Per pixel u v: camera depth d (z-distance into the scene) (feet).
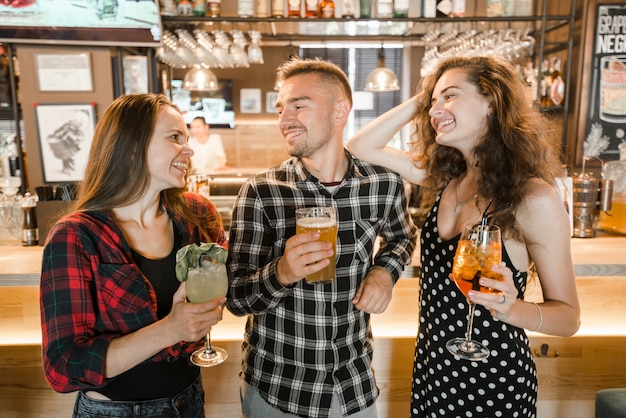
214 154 19.33
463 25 12.92
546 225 4.20
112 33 10.90
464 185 4.90
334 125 4.79
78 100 11.64
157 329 3.51
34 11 10.53
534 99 11.69
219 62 13.46
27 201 7.98
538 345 7.23
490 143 4.57
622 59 11.56
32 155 11.78
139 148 3.99
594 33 11.44
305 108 4.65
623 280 7.54
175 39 12.39
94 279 3.84
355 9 13.85
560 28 12.75
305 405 4.67
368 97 23.49
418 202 10.57
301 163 4.99
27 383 7.07
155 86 12.75
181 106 20.84
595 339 7.23
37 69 11.39
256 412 4.84
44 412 7.12
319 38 16.44
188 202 4.95
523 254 4.46
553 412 7.37
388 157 5.88
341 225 4.91
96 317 3.86
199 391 4.58
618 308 7.59
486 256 3.75
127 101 4.12
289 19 11.14
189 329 3.45
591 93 11.72
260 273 4.18
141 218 4.34
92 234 3.86
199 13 11.66
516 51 12.21
